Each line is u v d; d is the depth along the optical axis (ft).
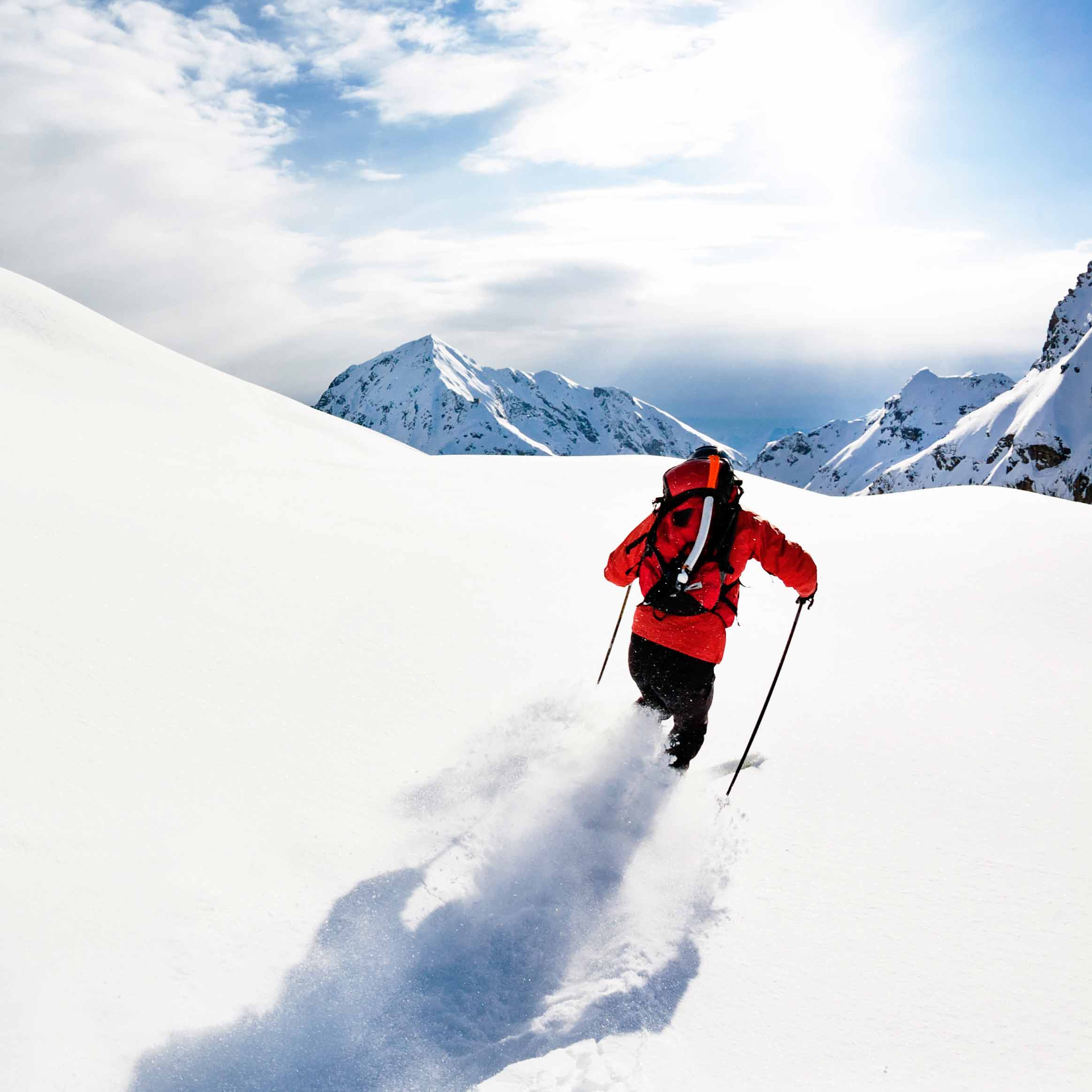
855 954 8.63
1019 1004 7.79
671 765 12.25
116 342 112.27
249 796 10.93
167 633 16.58
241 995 7.45
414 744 12.96
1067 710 15.12
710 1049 7.32
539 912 9.20
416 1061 7.09
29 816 9.56
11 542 21.33
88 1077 6.31
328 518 32.09
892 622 21.29
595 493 47.09
